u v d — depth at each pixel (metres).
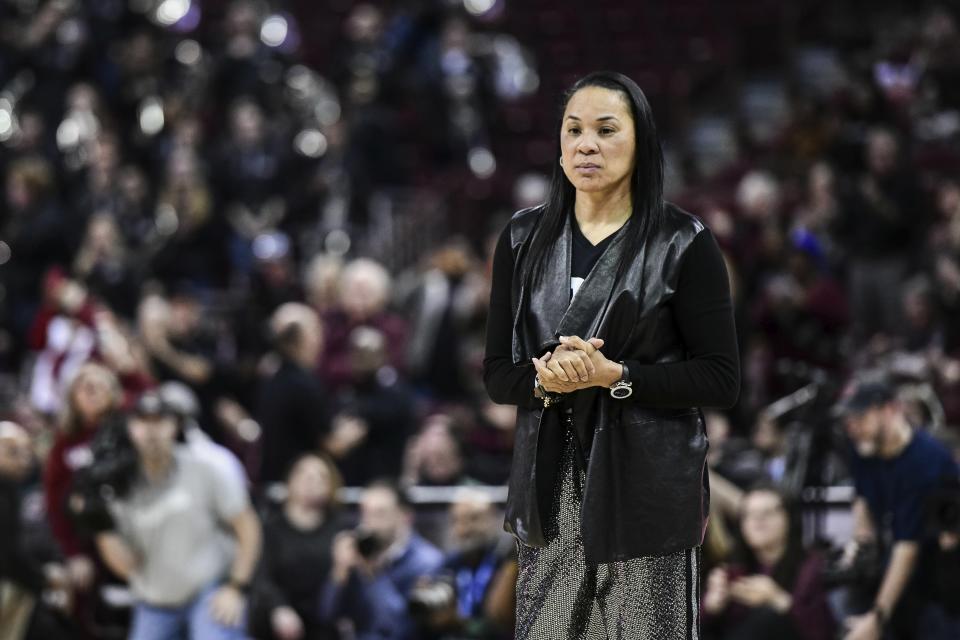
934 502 16.38
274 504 21.42
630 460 8.80
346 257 41.00
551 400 8.92
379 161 44.41
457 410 30.73
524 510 8.95
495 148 48.44
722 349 8.88
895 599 16.48
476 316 34.50
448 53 47.88
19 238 39.53
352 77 48.16
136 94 47.34
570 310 8.84
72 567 20.95
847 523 18.91
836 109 40.78
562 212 9.20
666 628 8.93
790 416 20.55
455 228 44.66
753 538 17.62
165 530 20.16
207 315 37.12
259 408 25.70
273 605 20.03
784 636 17.00
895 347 30.36
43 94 46.75
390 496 20.11
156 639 20.25
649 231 8.92
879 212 36.41
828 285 29.38
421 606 18.62
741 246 35.69
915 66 44.06
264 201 42.59
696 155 48.25
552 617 9.17
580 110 8.97
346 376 31.95
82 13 49.47
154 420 19.98
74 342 30.50
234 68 47.47
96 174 42.28
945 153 41.03
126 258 38.53
